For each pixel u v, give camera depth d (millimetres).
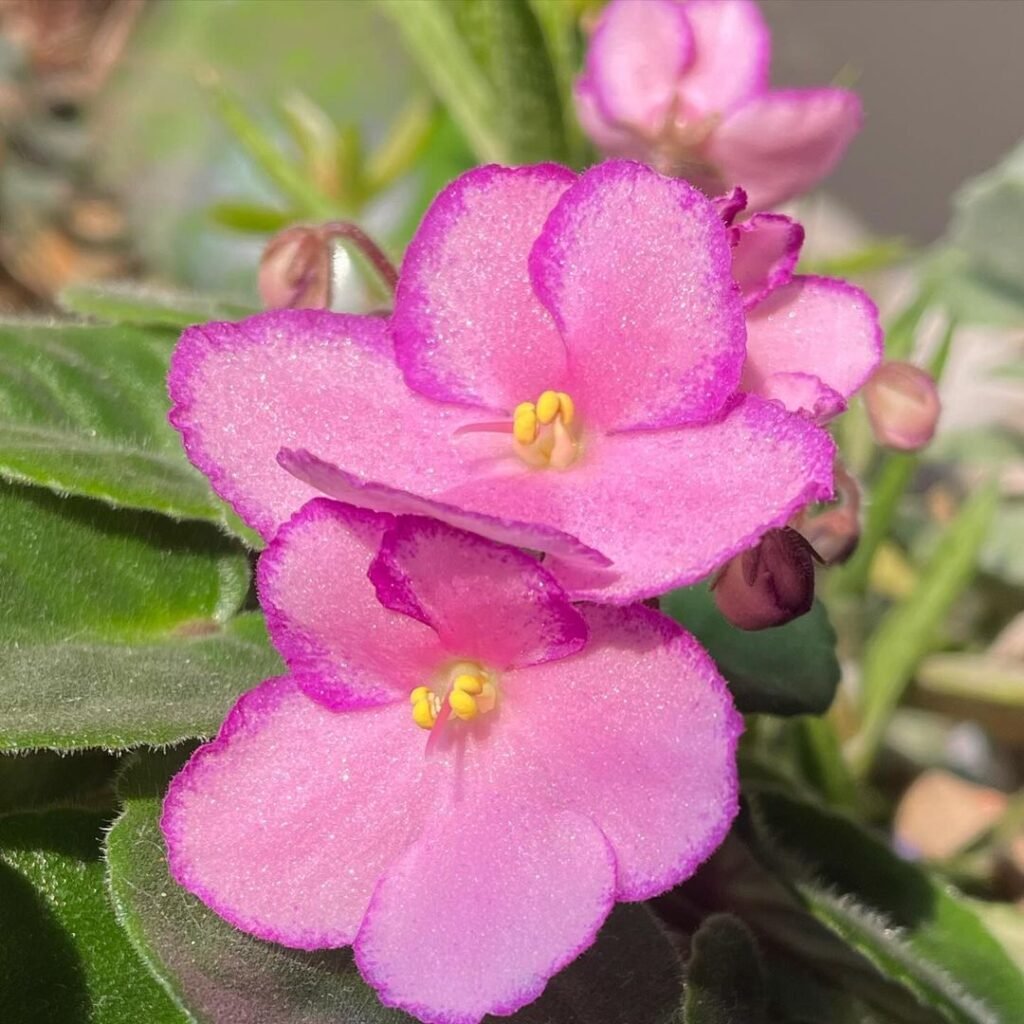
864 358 127
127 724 134
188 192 368
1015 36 315
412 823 119
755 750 195
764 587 121
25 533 160
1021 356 282
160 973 127
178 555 169
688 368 116
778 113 169
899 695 223
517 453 121
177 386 121
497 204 120
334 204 263
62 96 387
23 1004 140
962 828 232
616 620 116
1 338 179
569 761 116
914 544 273
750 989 144
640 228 116
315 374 122
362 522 116
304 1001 130
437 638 118
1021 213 238
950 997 146
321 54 373
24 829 147
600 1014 133
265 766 120
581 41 274
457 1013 111
